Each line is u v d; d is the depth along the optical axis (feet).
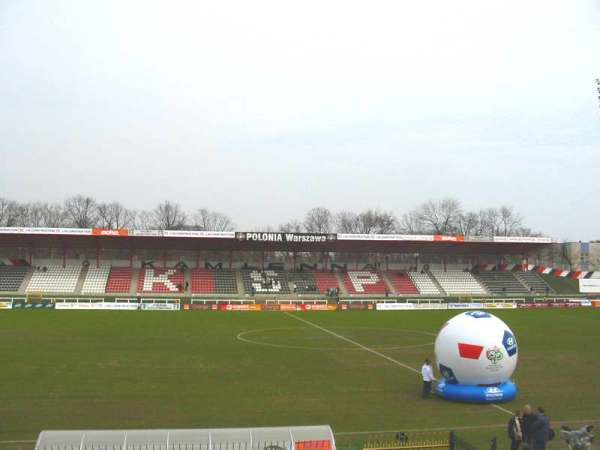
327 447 54.29
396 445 66.59
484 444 70.08
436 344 94.07
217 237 312.29
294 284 344.49
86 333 174.09
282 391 98.89
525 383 107.34
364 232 578.25
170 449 52.13
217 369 119.03
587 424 80.18
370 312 272.31
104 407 86.17
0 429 74.33
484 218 577.43
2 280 316.19
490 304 303.68
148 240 321.93
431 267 386.11
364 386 103.71
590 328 202.90
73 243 329.72
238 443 53.21
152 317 231.50
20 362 122.72
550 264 473.67
